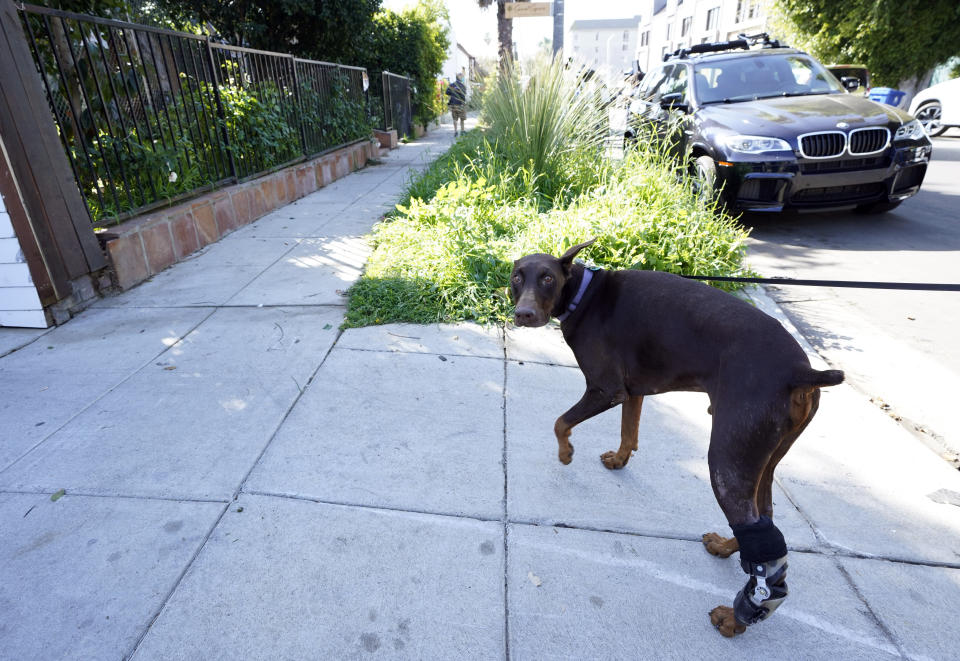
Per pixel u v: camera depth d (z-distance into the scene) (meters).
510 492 2.52
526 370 3.58
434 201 6.37
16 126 3.83
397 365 3.60
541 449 2.82
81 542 2.18
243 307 4.49
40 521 2.29
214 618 1.88
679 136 7.38
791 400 1.66
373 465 2.66
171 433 2.88
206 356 3.70
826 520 2.38
